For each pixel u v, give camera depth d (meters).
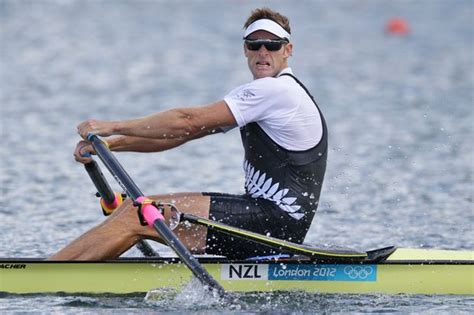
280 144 28.94
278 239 28.25
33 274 28.36
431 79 97.69
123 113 75.62
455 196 46.91
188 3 187.75
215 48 124.38
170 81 95.19
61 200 45.53
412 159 56.88
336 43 133.00
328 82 95.31
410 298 28.75
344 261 28.78
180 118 28.55
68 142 62.06
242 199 29.17
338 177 51.56
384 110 77.44
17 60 109.81
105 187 30.95
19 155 57.22
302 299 28.30
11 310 26.78
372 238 38.19
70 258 28.50
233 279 28.59
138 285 28.38
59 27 146.00
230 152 59.06
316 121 29.22
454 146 61.16
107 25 150.88
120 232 28.36
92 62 109.38
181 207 28.67
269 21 29.11
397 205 44.84
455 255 30.28
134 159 56.22
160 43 129.38
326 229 39.81
